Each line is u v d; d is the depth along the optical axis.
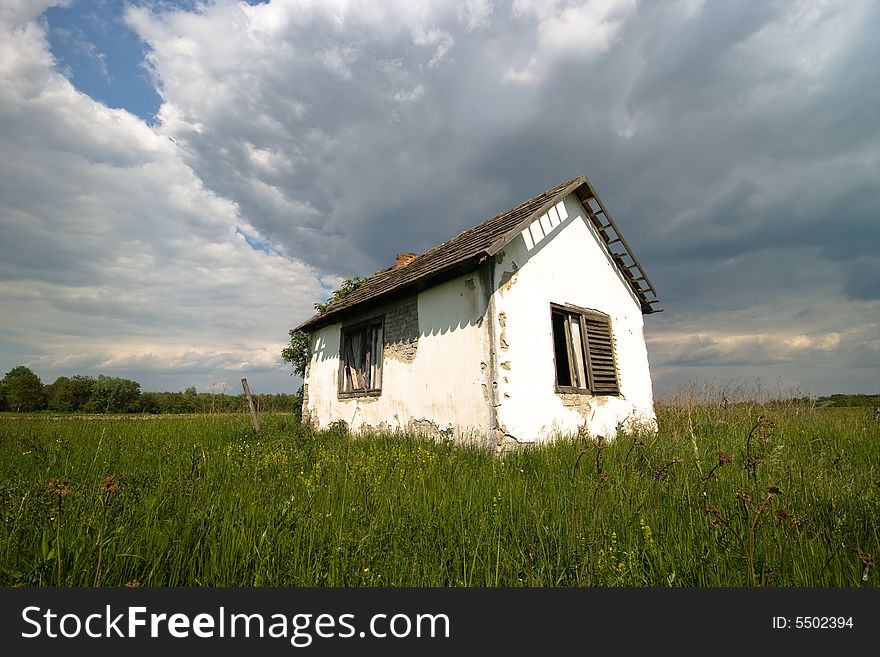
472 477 5.63
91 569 2.77
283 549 3.13
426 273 9.47
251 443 8.73
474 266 8.80
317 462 6.27
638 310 12.29
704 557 3.06
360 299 11.98
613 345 11.16
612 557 3.08
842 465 5.68
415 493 4.66
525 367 8.74
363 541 3.24
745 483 4.59
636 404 11.27
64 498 3.60
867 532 3.44
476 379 8.55
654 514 3.80
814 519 3.68
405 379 10.20
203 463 5.61
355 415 11.77
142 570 2.88
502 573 3.05
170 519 3.37
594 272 11.16
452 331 9.21
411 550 3.28
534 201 10.87
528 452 7.40
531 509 4.07
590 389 10.15
